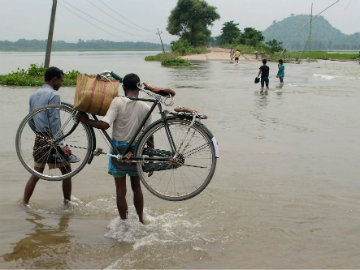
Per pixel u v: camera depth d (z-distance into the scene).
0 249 3.76
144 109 4.30
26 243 3.89
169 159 4.19
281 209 4.85
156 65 44.34
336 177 6.04
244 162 6.77
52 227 4.30
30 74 21.67
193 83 21.66
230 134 8.93
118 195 4.38
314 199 5.17
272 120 10.66
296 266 3.55
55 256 3.66
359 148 7.75
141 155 4.21
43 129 4.71
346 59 65.12
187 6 92.06
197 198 5.19
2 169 6.18
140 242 3.98
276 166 6.57
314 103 13.99
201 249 3.86
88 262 3.58
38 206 4.88
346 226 4.39
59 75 4.92
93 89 4.10
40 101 4.72
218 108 12.66
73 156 4.84
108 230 4.26
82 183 5.72
